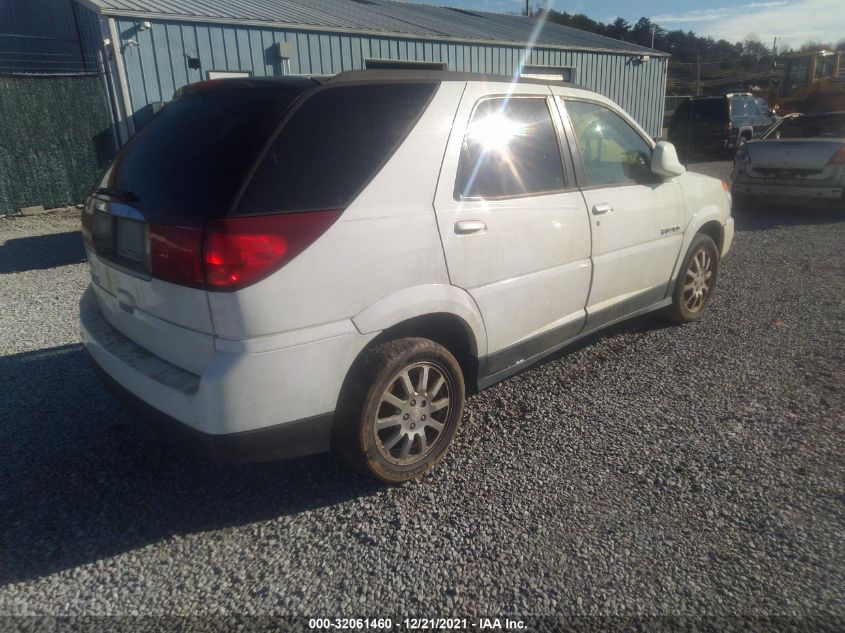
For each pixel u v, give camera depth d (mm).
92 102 11562
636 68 19344
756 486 3139
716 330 5262
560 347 4094
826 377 4336
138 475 3311
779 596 2461
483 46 14703
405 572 2615
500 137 3475
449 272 3145
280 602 2469
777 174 10328
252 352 2543
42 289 6551
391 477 3123
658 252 4641
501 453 3484
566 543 2762
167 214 2672
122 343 3111
